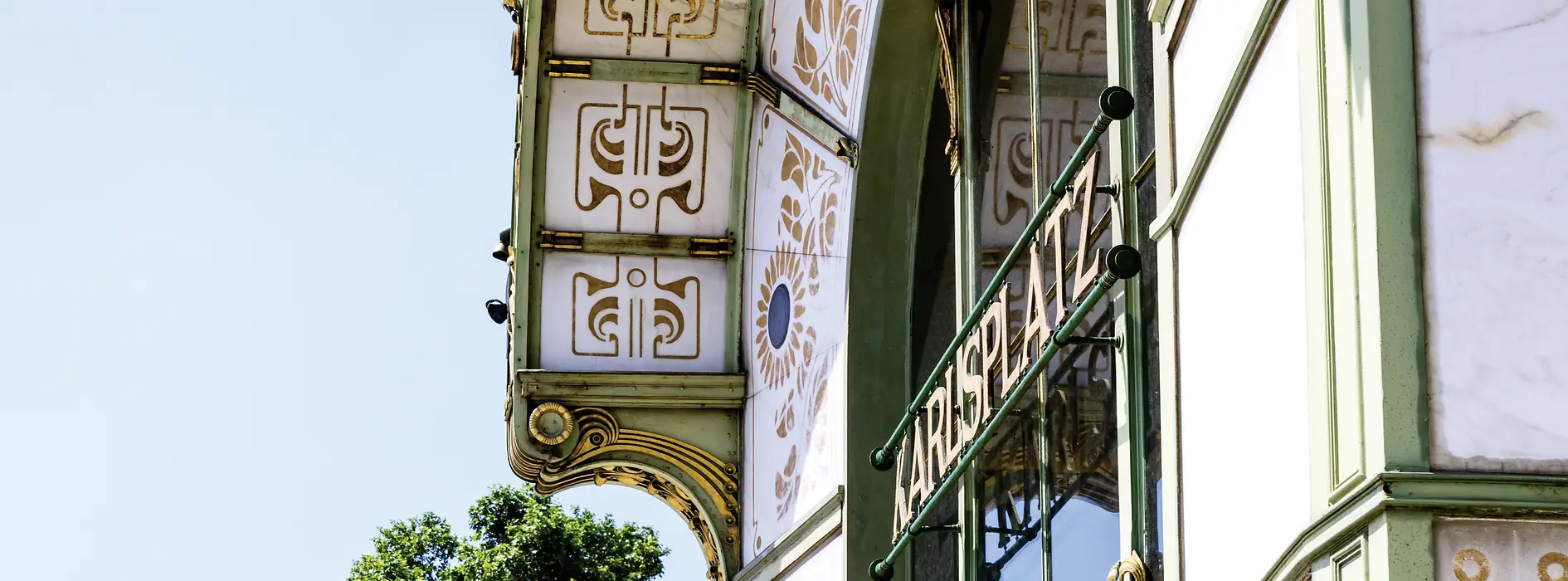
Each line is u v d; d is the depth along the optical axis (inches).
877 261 358.3
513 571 956.6
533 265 446.9
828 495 354.6
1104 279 205.9
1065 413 255.8
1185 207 177.8
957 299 317.1
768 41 425.1
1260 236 148.6
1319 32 136.3
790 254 406.0
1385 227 126.7
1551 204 125.5
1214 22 167.9
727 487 440.8
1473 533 122.3
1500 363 123.9
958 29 328.2
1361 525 126.0
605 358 447.2
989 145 308.0
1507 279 125.0
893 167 356.8
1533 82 127.8
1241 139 155.3
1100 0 255.0
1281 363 141.8
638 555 984.9
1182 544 174.7
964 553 302.8
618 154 444.5
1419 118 128.3
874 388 351.6
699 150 445.1
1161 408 183.2
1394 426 124.0
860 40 358.3
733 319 448.1
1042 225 265.7
